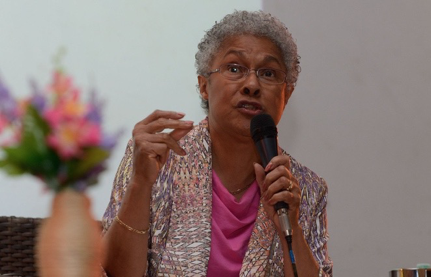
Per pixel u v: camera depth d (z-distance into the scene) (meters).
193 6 11.12
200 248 7.70
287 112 11.92
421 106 12.78
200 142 8.29
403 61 12.73
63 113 4.93
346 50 12.36
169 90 10.85
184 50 10.99
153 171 7.11
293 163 8.50
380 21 12.61
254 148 8.13
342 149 12.21
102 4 10.61
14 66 9.99
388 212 12.39
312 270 7.22
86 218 5.05
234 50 8.02
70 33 10.38
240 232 8.07
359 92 12.41
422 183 12.65
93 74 10.46
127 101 10.62
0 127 4.92
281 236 7.24
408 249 12.41
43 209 9.80
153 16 10.89
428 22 12.89
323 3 12.25
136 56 10.73
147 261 7.71
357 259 12.12
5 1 10.09
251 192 8.21
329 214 12.05
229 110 7.90
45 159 4.95
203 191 8.03
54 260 4.93
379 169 12.41
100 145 5.00
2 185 9.69
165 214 7.88
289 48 8.30
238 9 11.44
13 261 7.46
